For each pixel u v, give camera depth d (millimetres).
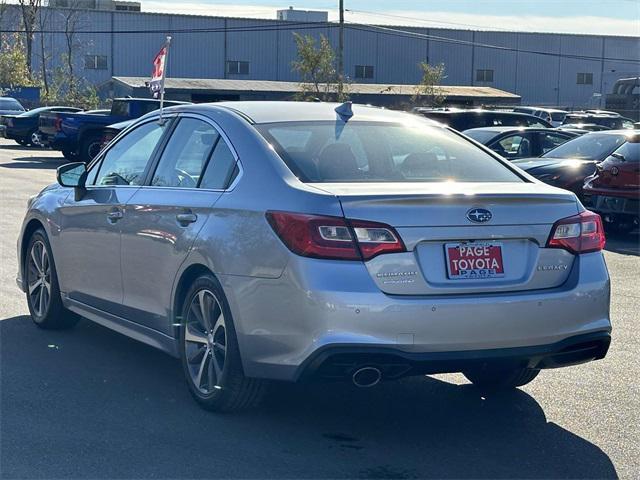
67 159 26828
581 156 14953
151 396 5672
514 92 68250
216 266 5074
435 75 54312
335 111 5922
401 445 5000
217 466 4621
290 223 4703
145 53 62562
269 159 5168
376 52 65375
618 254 12227
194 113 5980
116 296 6199
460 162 5629
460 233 4770
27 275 7426
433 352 4652
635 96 47250
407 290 4648
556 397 5898
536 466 4758
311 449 4895
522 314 4793
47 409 5410
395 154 5508
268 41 64062
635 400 5844
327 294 4539
